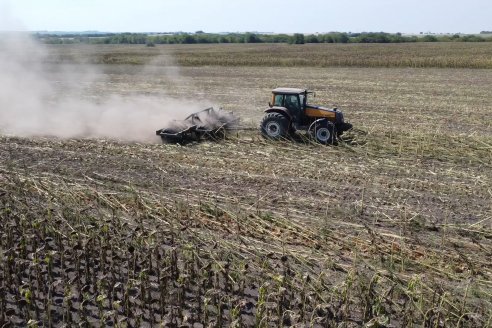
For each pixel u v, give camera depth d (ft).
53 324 20.24
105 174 37.50
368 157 42.83
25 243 25.02
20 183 33.47
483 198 33.71
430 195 34.09
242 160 41.34
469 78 104.06
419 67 131.13
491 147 46.39
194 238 26.50
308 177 37.32
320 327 20.25
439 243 27.12
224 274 22.24
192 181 36.11
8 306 21.44
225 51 222.89
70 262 24.63
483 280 23.41
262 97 78.95
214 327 19.79
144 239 25.58
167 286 22.43
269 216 29.73
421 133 51.49
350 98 78.23
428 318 20.58
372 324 19.03
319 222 29.19
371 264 24.70
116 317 19.45
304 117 48.08
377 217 30.22
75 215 28.50
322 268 24.40
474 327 20.22
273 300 21.50
